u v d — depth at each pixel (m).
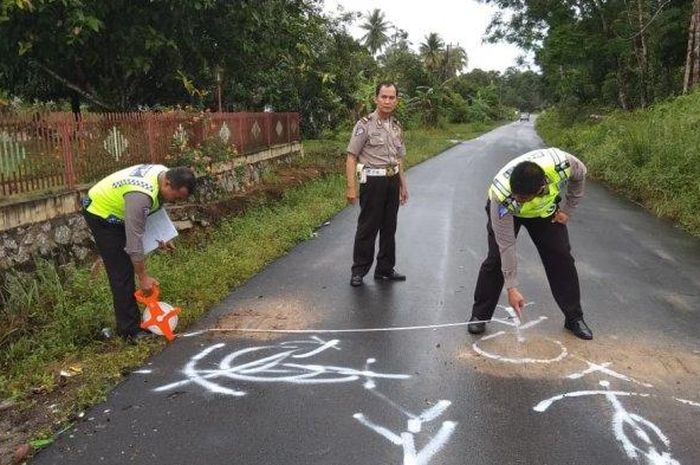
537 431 3.14
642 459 2.90
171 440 3.08
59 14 7.39
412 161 18.09
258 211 8.68
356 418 3.28
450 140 31.70
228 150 8.77
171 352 4.14
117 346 4.23
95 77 9.42
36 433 3.16
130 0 7.98
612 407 3.38
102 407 3.42
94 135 6.10
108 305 4.64
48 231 5.36
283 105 15.30
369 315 4.84
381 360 4.00
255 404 3.44
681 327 4.58
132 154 6.74
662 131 12.00
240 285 5.65
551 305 5.01
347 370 3.86
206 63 9.95
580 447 2.99
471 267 6.25
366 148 5.40
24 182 5.20
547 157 3.98
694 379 3.72
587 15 24.47
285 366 3.92
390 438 3.08
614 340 4.31
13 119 5.07
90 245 5.91
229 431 3.16
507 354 4.08
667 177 9.91
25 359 4.02
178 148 7.65
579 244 7.34
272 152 11.55
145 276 4.16
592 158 15.11
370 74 25.88
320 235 7.88
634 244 7.36
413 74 43.66
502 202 3.85
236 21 9.31
